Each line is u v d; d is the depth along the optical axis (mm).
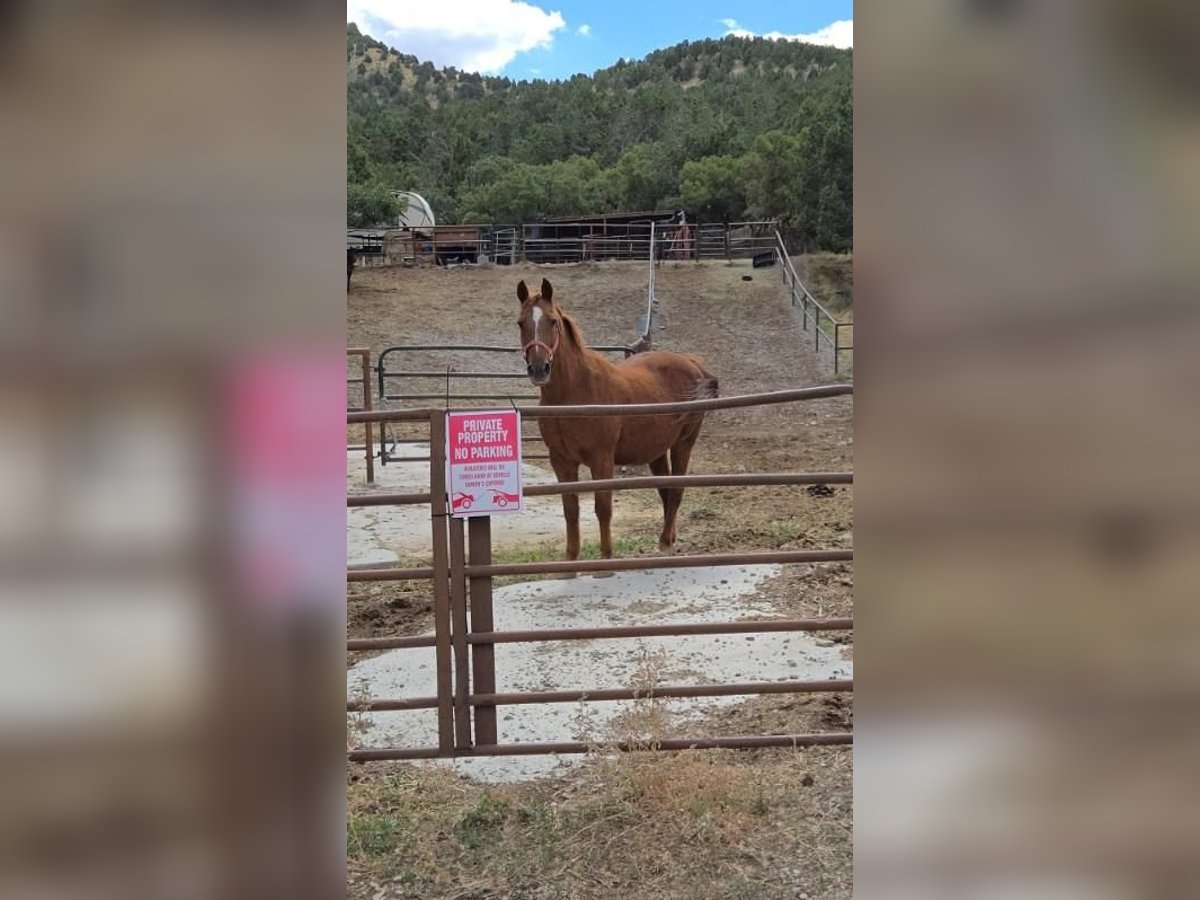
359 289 20266
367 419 2764
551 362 4828
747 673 3562
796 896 2129
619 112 77625
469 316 18688
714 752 2842
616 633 2820
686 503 7121
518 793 2672
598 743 2865
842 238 25281
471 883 2232
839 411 11781
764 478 2830
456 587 2836
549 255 26656
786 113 56344
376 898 2186
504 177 52656
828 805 2525
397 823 2502
